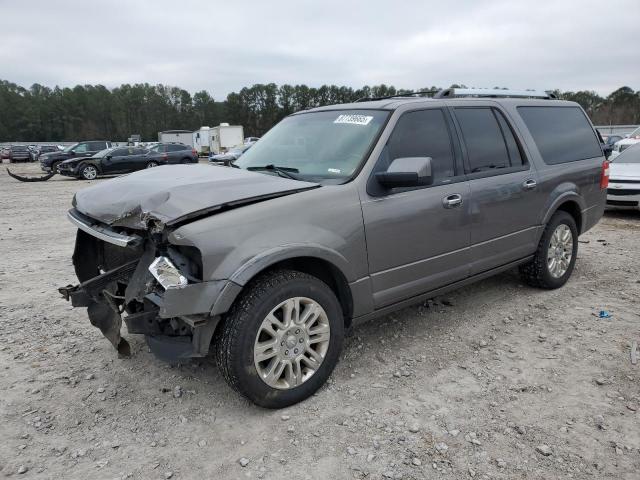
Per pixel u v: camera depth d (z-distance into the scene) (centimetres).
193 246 263
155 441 276
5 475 249
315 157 364
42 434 283
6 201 1393
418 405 306
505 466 252
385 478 245
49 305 486
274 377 294
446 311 455
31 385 335
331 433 280
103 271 390
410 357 369
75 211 361
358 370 350
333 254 308
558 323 427
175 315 260
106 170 2331
